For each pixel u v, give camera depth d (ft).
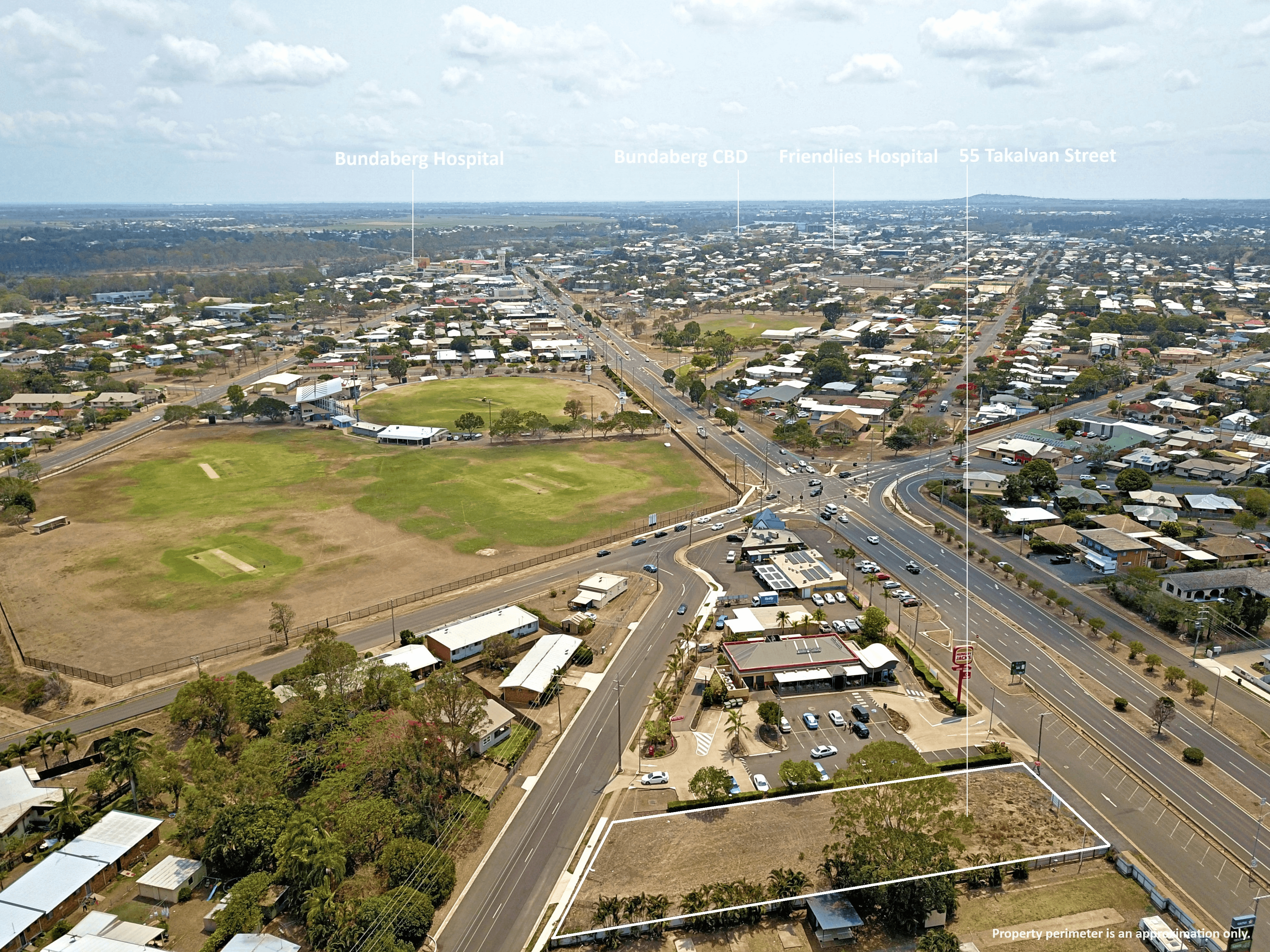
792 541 579.07
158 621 481.05
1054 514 640.17
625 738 376.89
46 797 330.34
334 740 344.28
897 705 401.49
